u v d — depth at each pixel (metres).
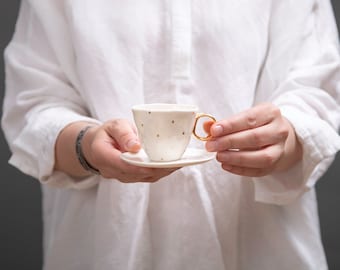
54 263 0.79
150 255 0.75
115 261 0.72
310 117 0.69
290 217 0.75
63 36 0.75
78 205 0.77
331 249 1.35
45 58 0.78
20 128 0.78
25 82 0.78
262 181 0.71
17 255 1.37
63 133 0.70
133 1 0.73
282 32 0.76
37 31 0.78
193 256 0.73
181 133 0.59
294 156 0.68
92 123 0.71
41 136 0.71
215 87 0.73
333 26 0.79
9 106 0.79
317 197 1.33
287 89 0.75
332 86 0.77
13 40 0.83
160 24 0.73
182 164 0.55
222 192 0.74
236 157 0.61
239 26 0.73
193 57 0.73
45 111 0.75
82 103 0.78
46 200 0.85
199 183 0.72
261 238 0.76
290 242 0.74
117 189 0.72
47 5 0.75
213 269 0.73
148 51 0.73
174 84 0.73
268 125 0.62
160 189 0.74
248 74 0.74
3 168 1.34
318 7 0.80
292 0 0.77
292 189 0.71
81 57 0.72
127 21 0.73
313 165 0.68
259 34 0.75
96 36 0.72
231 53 0.73
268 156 0.61
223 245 0.75
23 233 1.36
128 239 0.72
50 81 0.77
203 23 0.73
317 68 0.75
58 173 0.74
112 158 0.59
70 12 0.73
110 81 0.72
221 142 0.60
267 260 0.76
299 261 0.74
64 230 0.78
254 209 0.76
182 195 0.73
